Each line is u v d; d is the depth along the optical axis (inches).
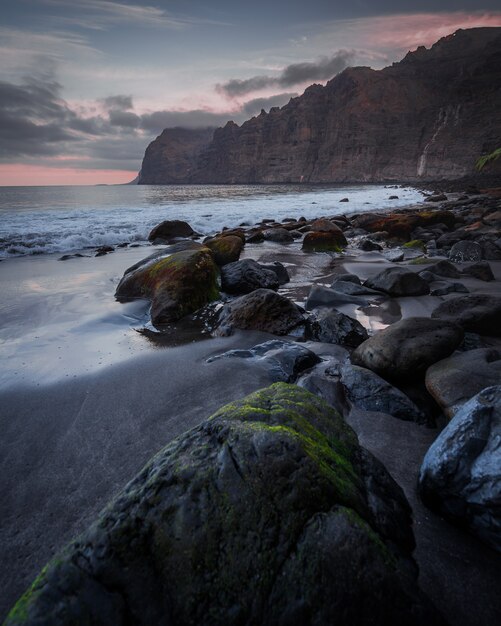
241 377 169.8
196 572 60.0
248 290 326.3
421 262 445.7
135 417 142.6
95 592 58.2
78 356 201.2
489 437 88.3
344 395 151.8
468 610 72.3
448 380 139.9
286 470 68.8
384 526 76.3
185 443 79.1
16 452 123.8
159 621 57.2
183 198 1955.0
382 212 1099.9
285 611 56.9
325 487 68.7
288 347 195.2
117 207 1286.9
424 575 78.0
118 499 69.5
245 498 66.0
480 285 333.4
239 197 1990.7
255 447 72.3
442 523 90.8
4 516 98.6
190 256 306.2
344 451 89.4
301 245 608.1
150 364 188.9
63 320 260.5
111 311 278.2
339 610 57.2
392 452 120.5
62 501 103.4
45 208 1240.2
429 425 133.3
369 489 83.8
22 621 55.4
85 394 159.8
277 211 1126.4
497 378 132.8
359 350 178.4
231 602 58.0
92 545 62.5
